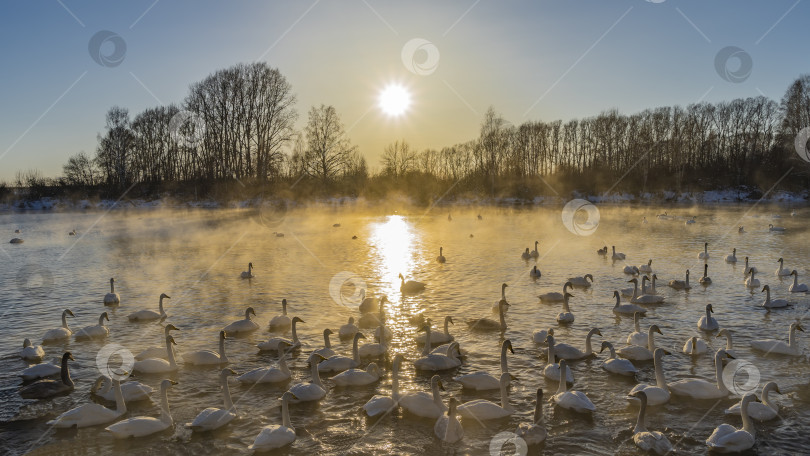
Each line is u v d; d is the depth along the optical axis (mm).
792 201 91625
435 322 21250
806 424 12797
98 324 21312
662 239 46406
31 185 94438
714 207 83812
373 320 21141
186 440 12500
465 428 12875
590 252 39188
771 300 22938
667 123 101938
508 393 14719
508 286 27734
